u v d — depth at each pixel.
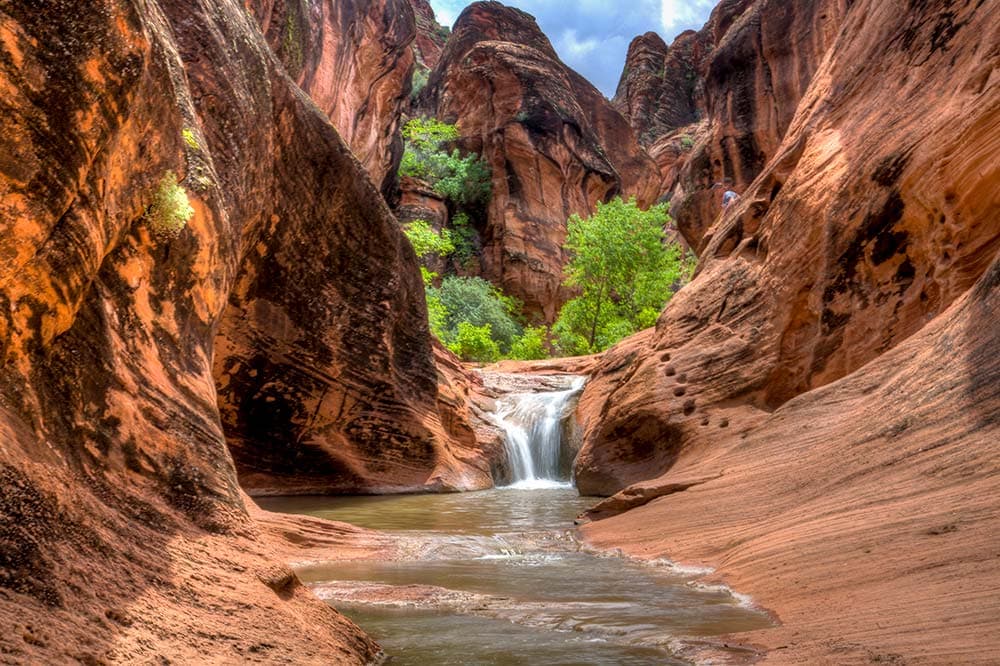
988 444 6.23
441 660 4.38
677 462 13.41
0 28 3.53
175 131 6.34
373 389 18.34
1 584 2.82
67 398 4.18
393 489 18.33
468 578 7.27
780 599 5.54
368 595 6.33
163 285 6.32
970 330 7.60
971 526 5.24
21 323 3.80
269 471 17.53
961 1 11.21
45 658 2.54
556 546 9.46
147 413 5.05
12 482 3.25
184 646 3.31
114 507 4.10
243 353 16.25
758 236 14.78
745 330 13.73
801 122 15.24
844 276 11.80
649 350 16.03
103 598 3.23
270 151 13.43
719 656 4.21
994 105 9.48
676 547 8.20
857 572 5.37
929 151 10.38
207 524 4.81
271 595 4.34
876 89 12.75
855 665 3.66
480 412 23.33
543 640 4.82
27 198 3.70
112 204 5.00
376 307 18.30
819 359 11.95
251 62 12.58
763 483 9.02
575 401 22.38
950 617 3.98
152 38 5.84
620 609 5.71
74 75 3.90
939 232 10.17
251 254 15.43
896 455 7.29
